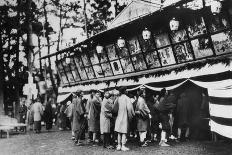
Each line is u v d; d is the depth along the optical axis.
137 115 13.21
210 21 13.55
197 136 14.62
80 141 14.72
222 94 8.18
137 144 13.67
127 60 19.11
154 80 16.39
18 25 28.33
